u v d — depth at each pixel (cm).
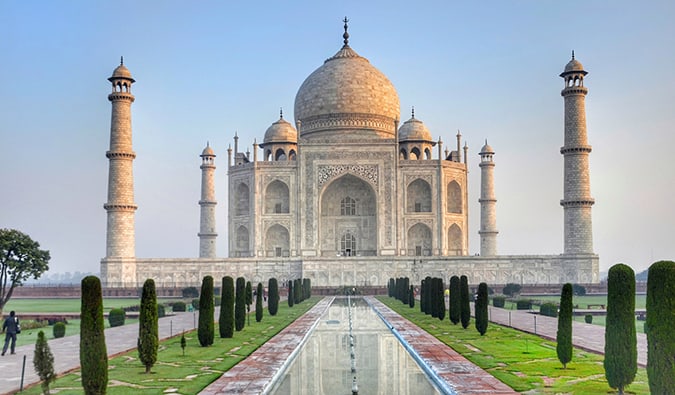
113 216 13138
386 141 15125
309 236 14962
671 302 3088
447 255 14650
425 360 4509
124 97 13250
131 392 3484
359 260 13400
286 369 4447
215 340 5738
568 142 13425
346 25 18138
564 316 4212
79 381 3844
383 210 15000
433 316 7831
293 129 16962
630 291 3484
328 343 5781
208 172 16362
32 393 3528
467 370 4112
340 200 15700
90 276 3444
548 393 3441
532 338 5747
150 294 4128
